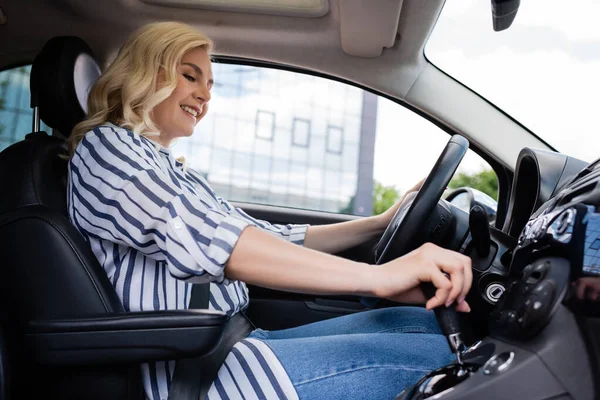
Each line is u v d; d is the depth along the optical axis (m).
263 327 1.74
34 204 1.08
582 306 0.67
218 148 13.29
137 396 0.98
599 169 0.80
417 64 1.75
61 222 1.03
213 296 1.22
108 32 1.72
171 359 0.90
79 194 1.04
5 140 1.77
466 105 1.76
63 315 1.00
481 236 1.13
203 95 1.34
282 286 0.88
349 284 0.85
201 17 1.72
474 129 1.75
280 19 1.70
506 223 1.30
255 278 0.89
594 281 0.67
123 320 0.90
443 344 1.02
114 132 1.10
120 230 0.97
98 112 1.25
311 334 1.26
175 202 0.93
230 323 1.24
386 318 1.18
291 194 13.41
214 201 1.42
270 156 13.48
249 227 0.91
